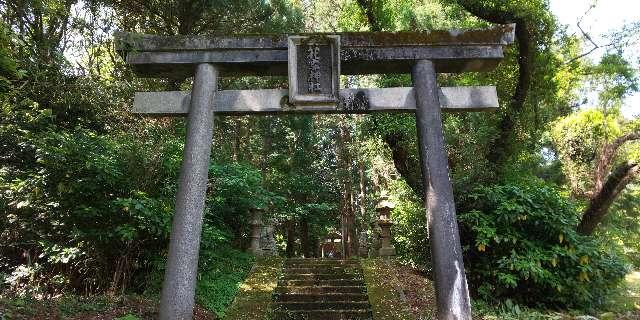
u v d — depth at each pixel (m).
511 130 8.84
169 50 4.24
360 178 17.48
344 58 4.23
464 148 8.39
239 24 10.46
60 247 6.10
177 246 3.73
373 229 10.98
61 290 6.27
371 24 9.77
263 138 15.32
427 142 4.04
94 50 9.03
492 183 8.15
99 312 4.99
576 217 7.18
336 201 18.19
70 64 7.14
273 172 15.67
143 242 6.27
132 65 4.29
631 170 8.88
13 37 4.57
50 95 6.99
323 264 8.64
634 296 8.02
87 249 6.12
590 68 10.62
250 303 6.42
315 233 17.86
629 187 13.73
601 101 11.10
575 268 6.58
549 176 13.54
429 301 6.65
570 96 12.77
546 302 6.81
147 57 4.25
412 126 8.99
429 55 4.26
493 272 6.82
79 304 5.14
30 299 5.16
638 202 13.80
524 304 6.84
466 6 8.89
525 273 6.34
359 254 12.07
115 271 6.24
